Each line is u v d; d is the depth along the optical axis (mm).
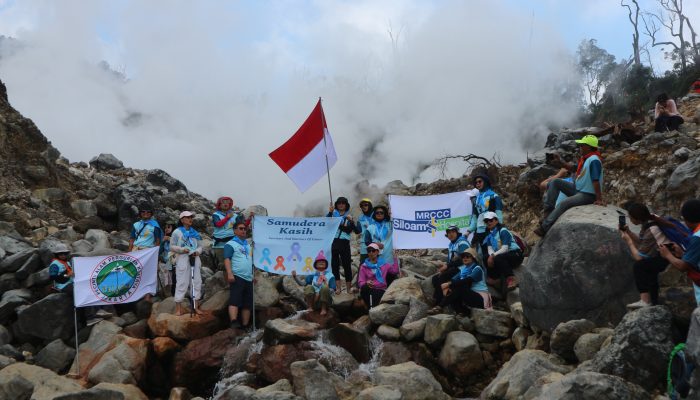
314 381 9156
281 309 12133
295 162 13172
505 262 11250
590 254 9219
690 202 7164
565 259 9406
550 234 9789
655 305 7848
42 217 16312
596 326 9102
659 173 14609
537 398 7562
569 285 9312
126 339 11227
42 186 17672
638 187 14945
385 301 11430
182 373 10844
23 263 13055
